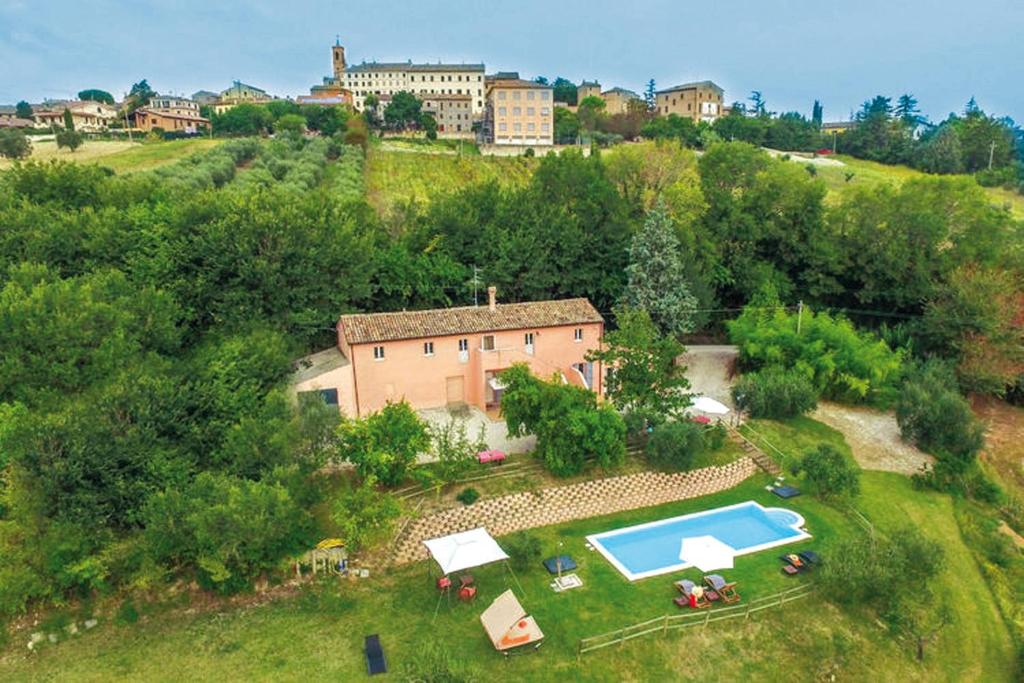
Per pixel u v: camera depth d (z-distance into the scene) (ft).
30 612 81.15
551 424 107.76
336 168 301.43
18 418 85.20
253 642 78.43
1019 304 160.86
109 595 83.35
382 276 155.02
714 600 85.66
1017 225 201.05
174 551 82.12
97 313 103.14
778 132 464.24
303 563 89.04
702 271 177.99
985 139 411.34
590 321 139.95
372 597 86.07
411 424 101.86
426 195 285.84
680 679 74.59
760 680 75.20
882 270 181.78
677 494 113.39
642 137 445.78
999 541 107.76
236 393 100.53
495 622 76.89
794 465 115.44
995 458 141.18
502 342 134.92
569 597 86.58
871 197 191.21
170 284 127.54
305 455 95.71
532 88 445.37
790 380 142.10
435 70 583.58
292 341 129.90
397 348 127.44
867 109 650.02
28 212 132.77
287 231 133.80
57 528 78.69
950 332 160.35
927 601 87.25
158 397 92.17
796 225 192.65
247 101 612.29
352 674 73.36
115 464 83.71
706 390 154.61
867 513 109.91
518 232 165.89
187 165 249.75
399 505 91.04
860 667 78.07
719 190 196.13
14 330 96.78
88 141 346.95
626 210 178.81
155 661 75.66
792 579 90.94
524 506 104.01
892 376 152.25
